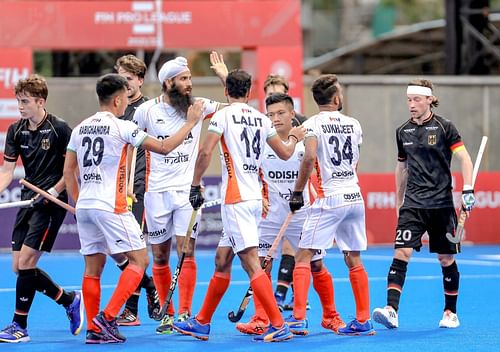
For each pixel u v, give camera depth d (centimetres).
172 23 6225
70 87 6556
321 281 3266
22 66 6109
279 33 6297
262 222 3391
